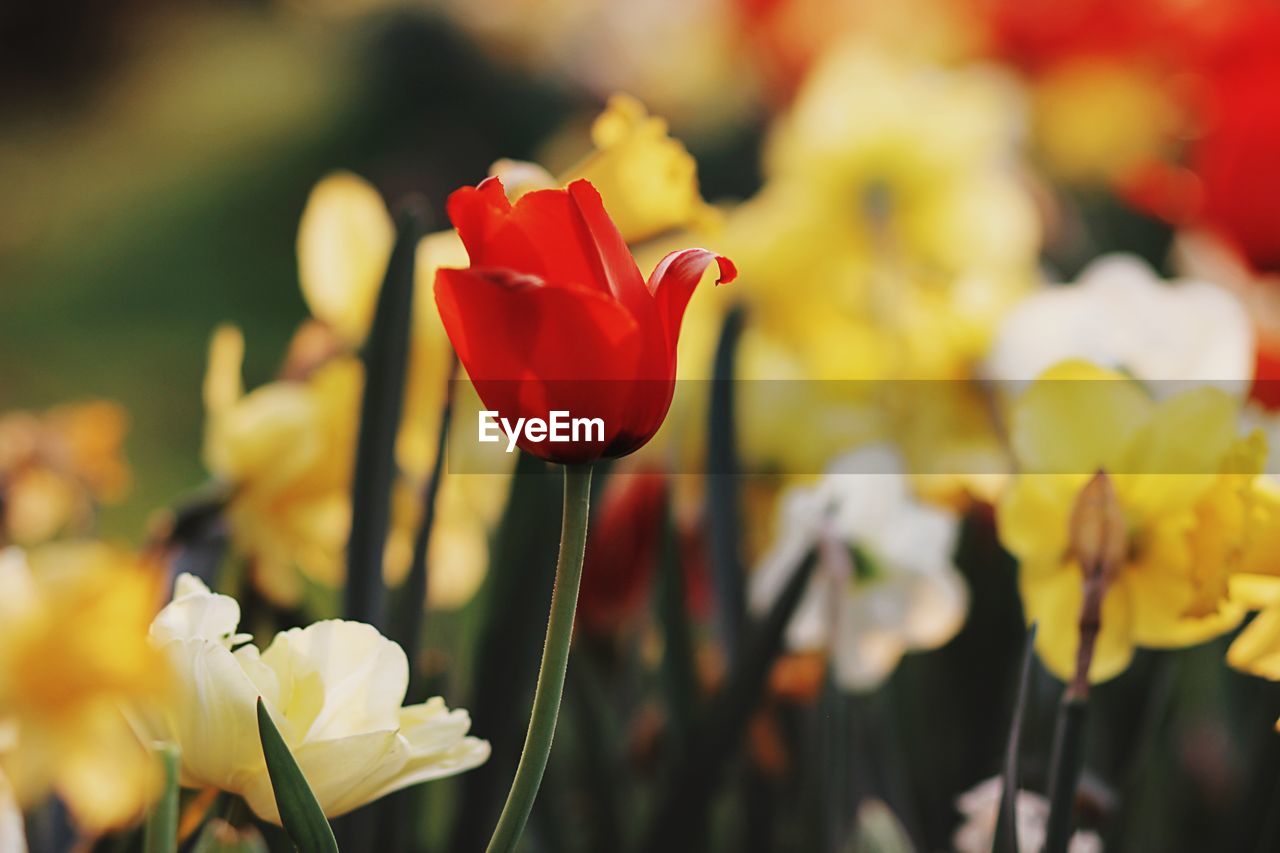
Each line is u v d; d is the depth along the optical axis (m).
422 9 5.09
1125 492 0.61
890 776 0.79
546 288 0.48
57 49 6.91
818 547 0.70
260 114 5.58
